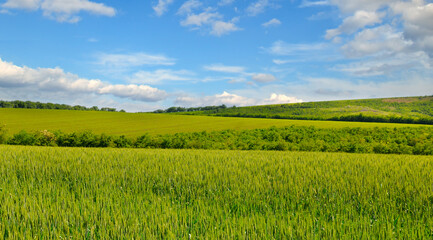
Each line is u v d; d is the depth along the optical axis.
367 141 56.28
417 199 5.42
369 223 4.16
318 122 86.88
